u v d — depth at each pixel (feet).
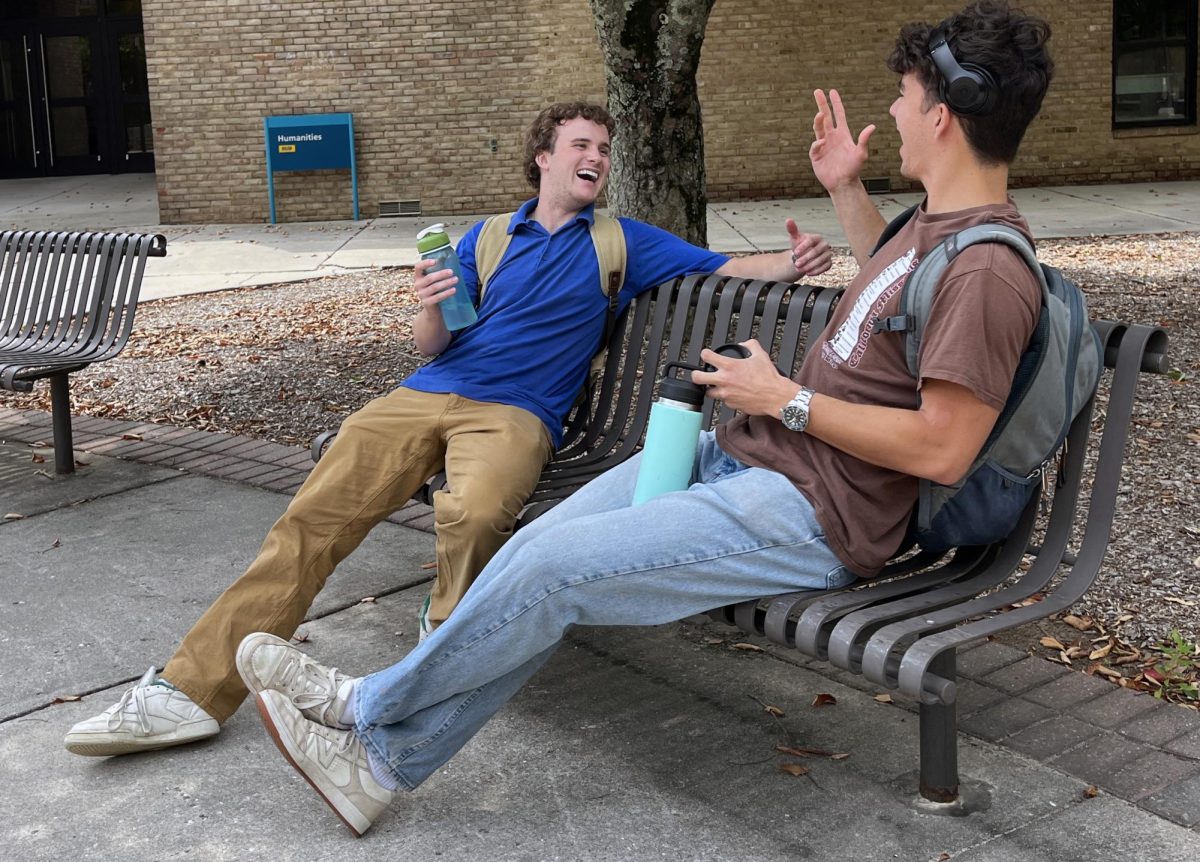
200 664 9.68
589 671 10.86
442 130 50.67
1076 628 11.44
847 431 7.82
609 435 12.12
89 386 23.45
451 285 10.67
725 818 8.56
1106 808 8.48
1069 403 7.97
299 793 9.06
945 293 7.50
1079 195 48.60
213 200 51.13
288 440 19.17
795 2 49.85
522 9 49.52
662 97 22.24
